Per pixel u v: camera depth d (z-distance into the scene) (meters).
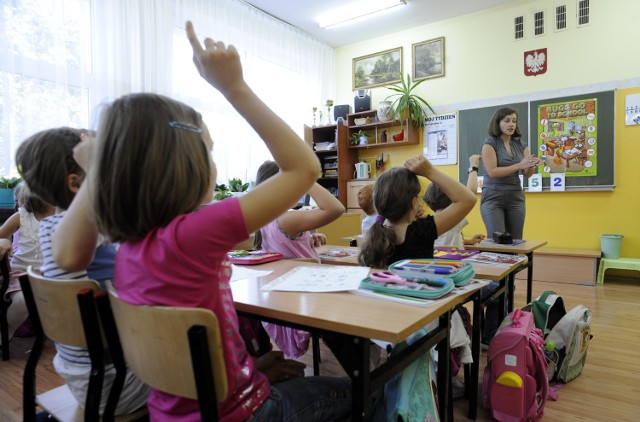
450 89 5.05
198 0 4.23
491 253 1.89
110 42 3.49
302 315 0.79
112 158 0.63
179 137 0.65
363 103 5.51
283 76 5.25
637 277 4.01
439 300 0.88
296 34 5.44
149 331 0.63
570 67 4.30
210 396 0.59
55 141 0.95
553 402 1.63
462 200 1.39
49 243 0.91
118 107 0.65
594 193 4.21
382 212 1.47
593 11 4.17
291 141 0.72
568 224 4.34
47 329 0.87
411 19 5.09
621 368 1.95
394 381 0.99
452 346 1.37
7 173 2.91
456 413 1.57
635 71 3.98
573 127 4.26
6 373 1.92
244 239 0.66
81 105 3.32
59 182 0.94
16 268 2.23
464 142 4.94
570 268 3.91
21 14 2.98
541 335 1.66
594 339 2.34
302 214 1.60
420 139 5.25
